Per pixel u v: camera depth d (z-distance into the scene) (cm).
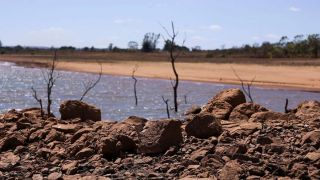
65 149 995
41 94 4994
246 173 753
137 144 966
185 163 837
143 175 797
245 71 7744
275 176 743
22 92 5206
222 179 732
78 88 5741
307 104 1358
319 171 736
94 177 776
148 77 7394
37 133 1114
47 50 18775
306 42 11888
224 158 838
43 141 1085
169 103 4159
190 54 13725
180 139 950
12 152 1022
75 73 8356
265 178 731
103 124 1187
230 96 1384
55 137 1084
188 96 4781
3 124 1275
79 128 1176
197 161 841
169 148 929
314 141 909
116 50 17150
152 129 951
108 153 918
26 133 1137
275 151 877
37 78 7356
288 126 1070
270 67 8312
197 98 4591
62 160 924
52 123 1272
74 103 1412
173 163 858
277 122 1131
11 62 11950
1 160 945
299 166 766
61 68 9400
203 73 7606
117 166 858
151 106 3938
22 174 846
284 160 820
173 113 3325
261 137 937
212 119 1026
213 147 896
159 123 952
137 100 4438
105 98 4641
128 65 9738
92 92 5262
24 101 4309
